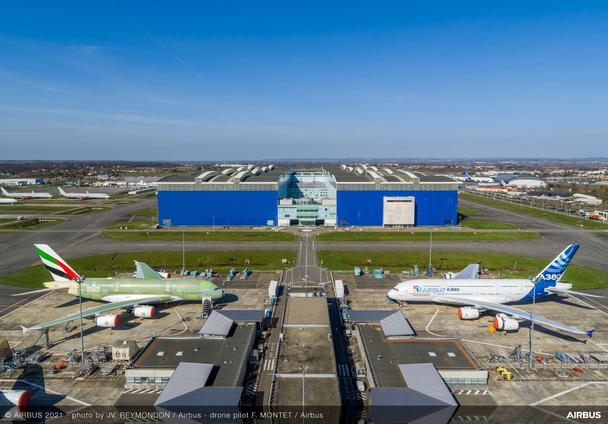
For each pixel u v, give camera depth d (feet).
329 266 384.27
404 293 279.90
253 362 203.10
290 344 201.46
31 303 289.33
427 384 168.96
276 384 168.76
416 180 591.78
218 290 280.31
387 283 337.72
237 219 600.39
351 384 187.73
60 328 248.93
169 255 422.82
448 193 594.65
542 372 198.29
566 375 195.93
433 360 190.80
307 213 602.44
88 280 276.82
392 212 586.86
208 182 595.06
